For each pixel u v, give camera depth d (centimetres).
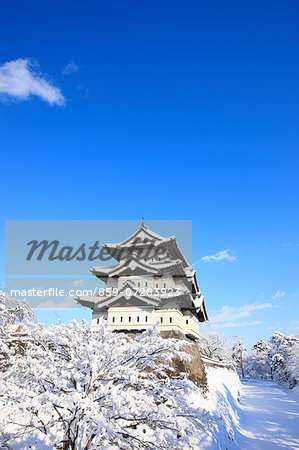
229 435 2505
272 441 2642
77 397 986
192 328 3691
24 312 2703
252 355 11425
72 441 1078
